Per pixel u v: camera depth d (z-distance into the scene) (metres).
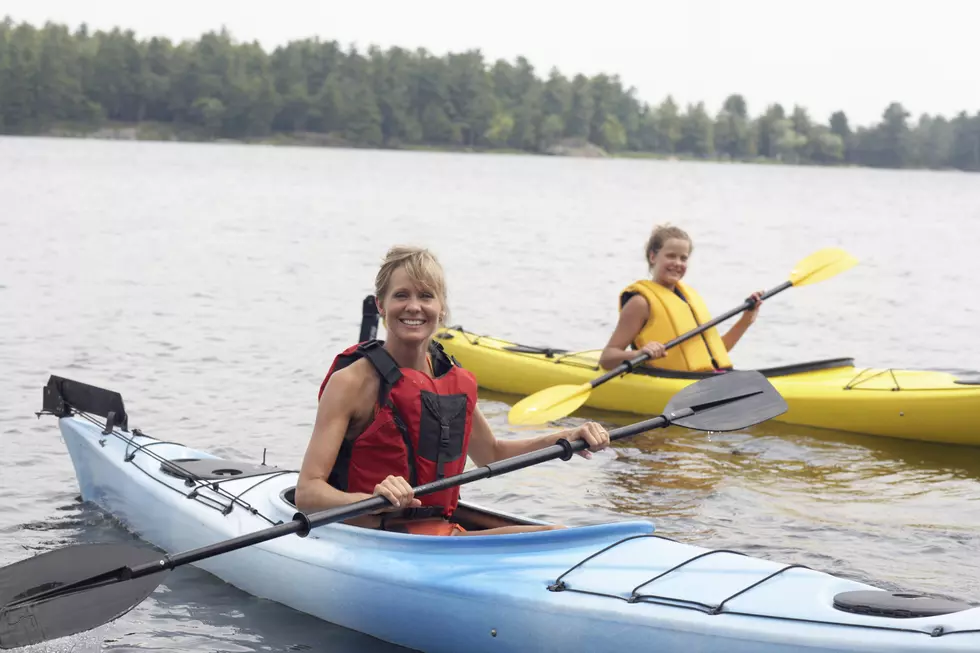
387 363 3.97
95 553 3.84
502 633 3.72
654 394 7.64
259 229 22.78
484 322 11.91
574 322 12.02
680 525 5.46
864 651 3.15
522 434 7.30
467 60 127.69
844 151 149.75
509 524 4.29
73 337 9.78
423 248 4.07
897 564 4.96
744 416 4.70
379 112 122.19
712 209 38.34
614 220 30.28
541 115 132.38
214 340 9.93
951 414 7.08
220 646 4.03
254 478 4.93
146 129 114.94
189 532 4.67
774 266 19.25
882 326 12.57
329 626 4.18
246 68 119.50
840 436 7.35
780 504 5.84
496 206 35.09
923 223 33.16
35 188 33.28
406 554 4.02
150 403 7.49
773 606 3.41
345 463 4.04
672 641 3.41
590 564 3.81
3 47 110.94
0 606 3.77
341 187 43.06
